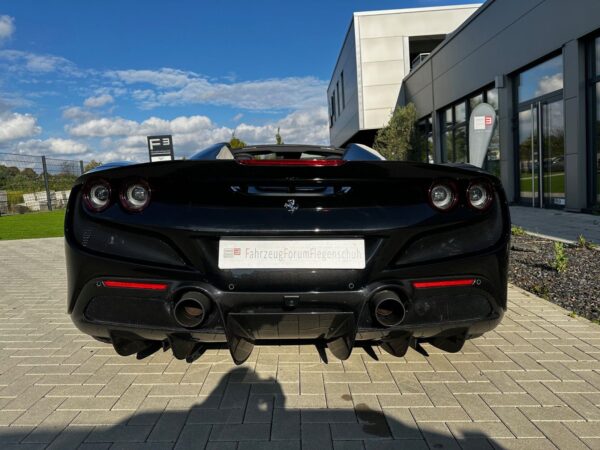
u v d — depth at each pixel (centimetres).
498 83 1202
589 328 335
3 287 527
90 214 226
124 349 251
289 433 204
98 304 230
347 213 221
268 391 244
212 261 219
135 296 222
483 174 228
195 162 211
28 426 213
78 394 244
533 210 1068
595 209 916
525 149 1164
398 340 235
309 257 218
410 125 1784
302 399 235
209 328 220
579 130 936
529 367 271
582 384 248
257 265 217
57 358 296
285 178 216
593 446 193
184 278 218
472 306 232
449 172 223
